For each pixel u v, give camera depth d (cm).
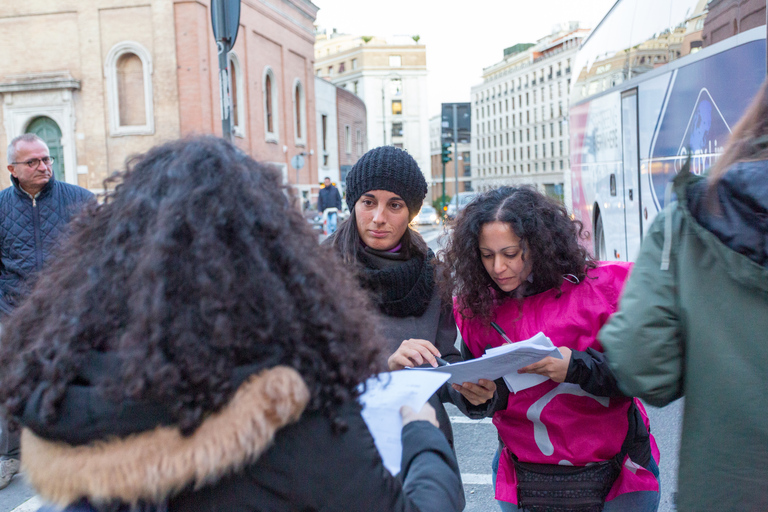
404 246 255
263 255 111
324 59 10325
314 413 110
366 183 246
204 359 100
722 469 138
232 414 101
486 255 222
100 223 118
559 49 9212
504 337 225
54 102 2655
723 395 138
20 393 106
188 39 2598
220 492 107
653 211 681
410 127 9669
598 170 968
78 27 2639
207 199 109
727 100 482
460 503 146
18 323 118
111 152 2670
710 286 142
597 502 214
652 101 678
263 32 3394
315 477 108
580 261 217
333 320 114
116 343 104
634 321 151
